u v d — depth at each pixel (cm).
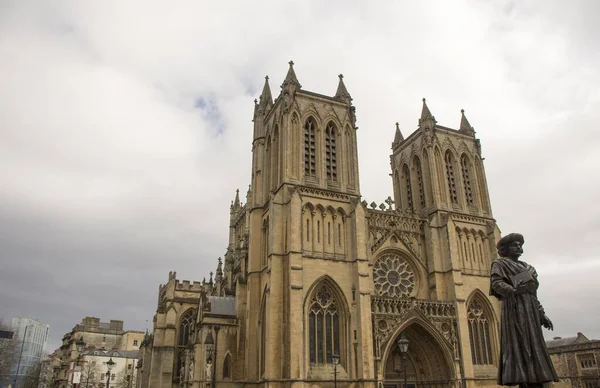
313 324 7412
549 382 1400
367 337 7388
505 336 1483
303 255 7650
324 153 8625
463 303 8456
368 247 8369
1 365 15300
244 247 9862
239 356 8031
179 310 10950
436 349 8088
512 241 1606
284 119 8525
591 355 11494
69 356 18338
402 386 7925
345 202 8394
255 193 8931
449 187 9700
